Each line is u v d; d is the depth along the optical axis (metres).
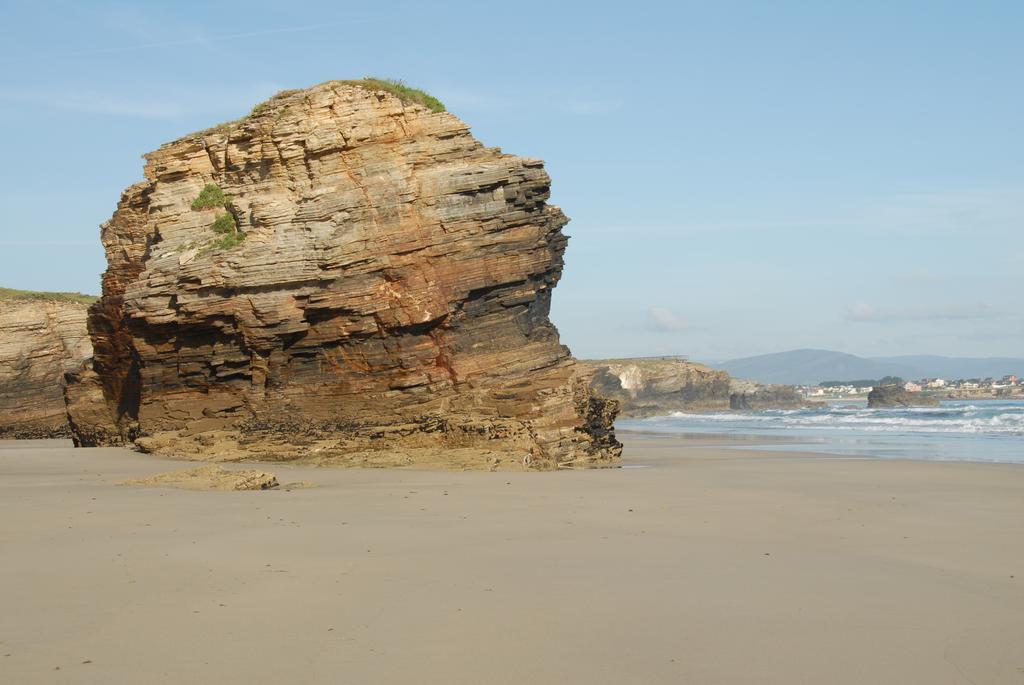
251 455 31.48
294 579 11.85
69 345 69.94
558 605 10.66
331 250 33.12
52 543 14.23
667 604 10.75
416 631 9.53
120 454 34.62
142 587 11.29
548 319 37.91
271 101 35.53
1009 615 10.39
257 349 34.22
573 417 32.81
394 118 34.31
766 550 14.35
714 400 162.62
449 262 33.84
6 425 65.25
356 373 34.00
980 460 36.53
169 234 35.56
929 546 14.90
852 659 8.75
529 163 35.06
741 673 8.33
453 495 21.48
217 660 8.48
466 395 33.09
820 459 37.06
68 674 8.04
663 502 20.50
